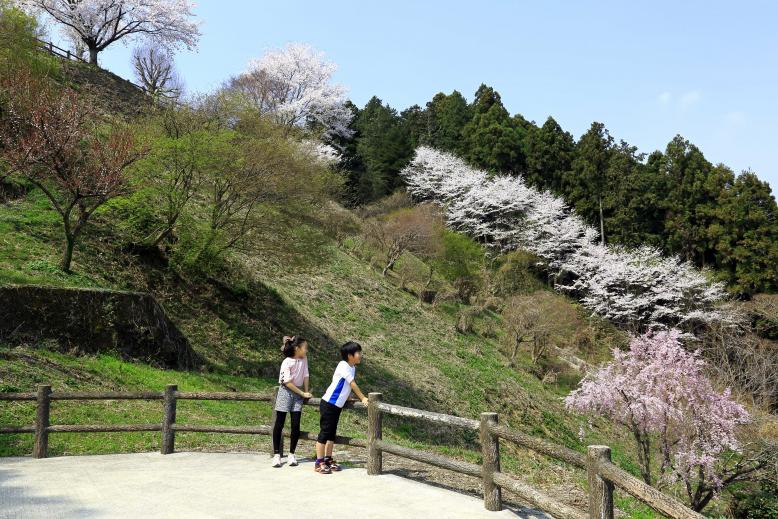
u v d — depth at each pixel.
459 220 50.25
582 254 47.78
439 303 37.09
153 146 18.36
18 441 8.63
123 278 18.61
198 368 16.70
